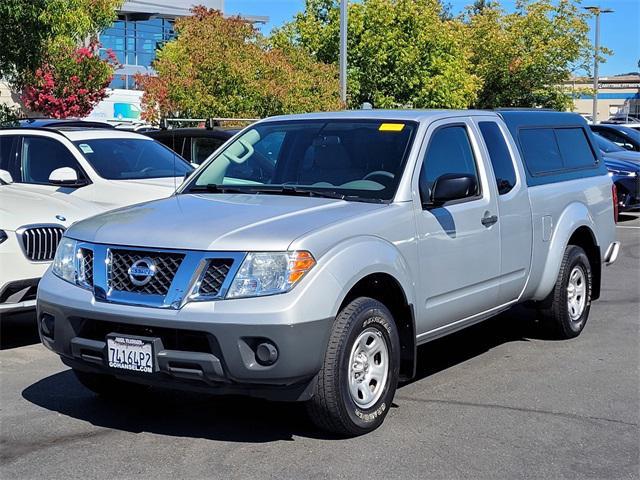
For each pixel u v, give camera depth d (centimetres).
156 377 479
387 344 525
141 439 516
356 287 510
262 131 657
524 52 3066
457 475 460
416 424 539
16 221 704
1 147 947
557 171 761
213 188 613
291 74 1917
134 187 877
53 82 2178
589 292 793
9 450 496
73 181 849
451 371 669
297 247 470
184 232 488
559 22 3062
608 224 834
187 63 1898
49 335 529
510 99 3131
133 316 473
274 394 478
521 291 694
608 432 529
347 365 492
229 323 455
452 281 593
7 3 1220
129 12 3706
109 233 508
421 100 2403
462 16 3350
